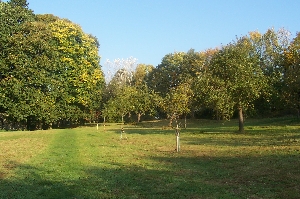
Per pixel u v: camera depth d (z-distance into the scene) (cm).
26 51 4344
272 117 5403
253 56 3334
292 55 4266
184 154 1914
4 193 1115
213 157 1764
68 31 5075
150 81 8112
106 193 1088
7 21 4269
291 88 3703
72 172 1444
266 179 1210
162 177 1302
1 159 1867
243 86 2972
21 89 4225
